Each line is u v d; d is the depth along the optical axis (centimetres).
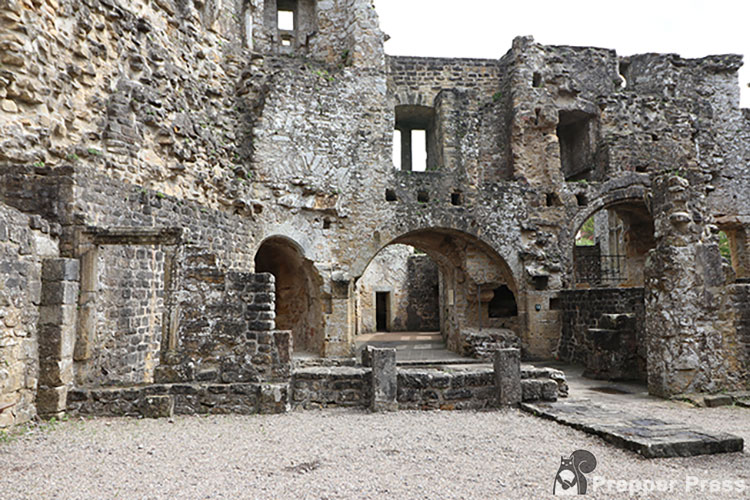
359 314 2703
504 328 1906
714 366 1030
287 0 2030
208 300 859
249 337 855
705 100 2144
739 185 2131
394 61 2036
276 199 1616
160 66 1258
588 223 3878
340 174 1709
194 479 524
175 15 1338
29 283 764
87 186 926
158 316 1084
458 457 598
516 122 1922
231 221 1436
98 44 1090
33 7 959
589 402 856
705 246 1054
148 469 554
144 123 1182
